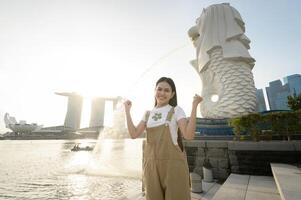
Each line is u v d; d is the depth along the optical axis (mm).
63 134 176625
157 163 1867
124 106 2377
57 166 27625
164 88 2189
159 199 1825
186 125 1900
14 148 75750
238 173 9281
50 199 13297
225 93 29641
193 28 37406
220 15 33406
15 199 13367
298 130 9711
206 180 9438
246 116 10984
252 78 31078
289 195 3977
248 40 32719
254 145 9070
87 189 14969
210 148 10484
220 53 31625
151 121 2078
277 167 7176
